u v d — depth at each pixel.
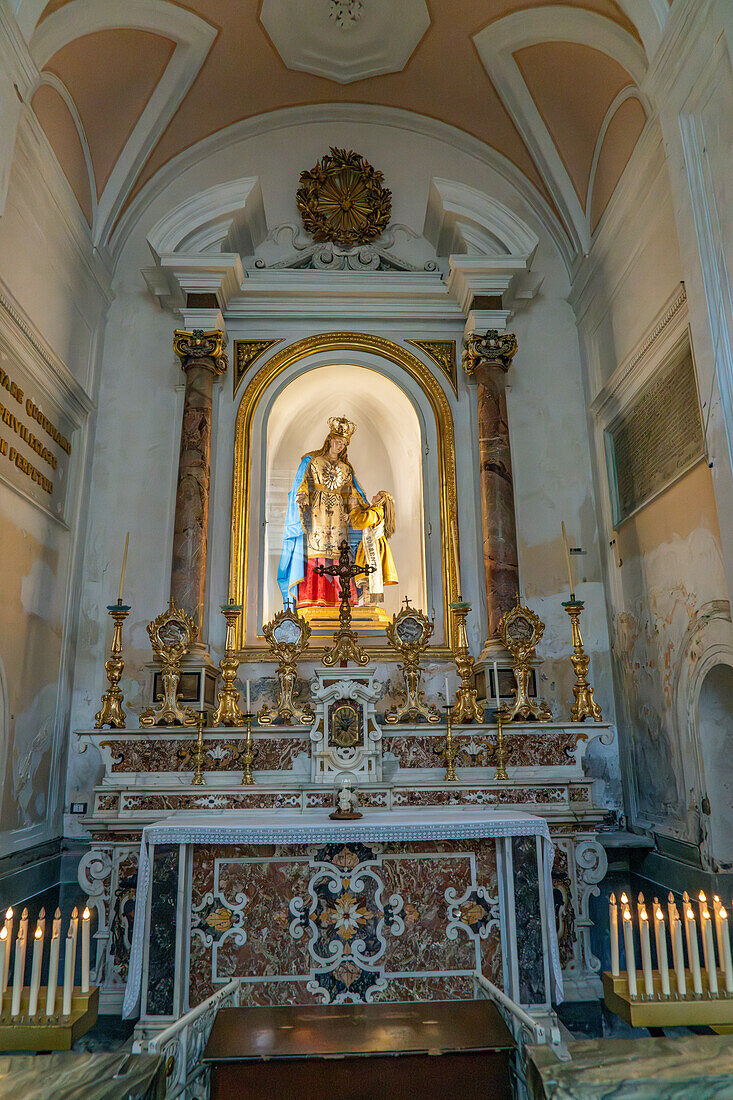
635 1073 2.90
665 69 5.01
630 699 6.73
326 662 5.98
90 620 7.05
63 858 6.47
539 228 8.28
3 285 5.40
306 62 7.75
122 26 6.49
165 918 4.42
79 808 6.63
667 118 5.03
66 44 6.07
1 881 5.38
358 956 4.49
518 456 7.65
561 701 7.13
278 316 7.79
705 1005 3.42
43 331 6.27
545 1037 3.26
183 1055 3.50
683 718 5.72
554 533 7.48
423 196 8.29
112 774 5.55
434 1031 3.68
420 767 5.65
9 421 5.62
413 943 4.52
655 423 6.20
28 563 5.99
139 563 7.18
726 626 5.11
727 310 4.49
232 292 7.68
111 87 6.95
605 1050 3.14
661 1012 3.41
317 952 4.49
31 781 6.03
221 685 6.83
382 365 7.79
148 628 6.17
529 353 7.92
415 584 7.65
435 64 7.65
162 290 7.61
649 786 6.36
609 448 7.27
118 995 4.92
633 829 6.58
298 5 7.15
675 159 4.93
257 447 7.49
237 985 4.38
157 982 4.36
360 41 7.61
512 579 6.83
